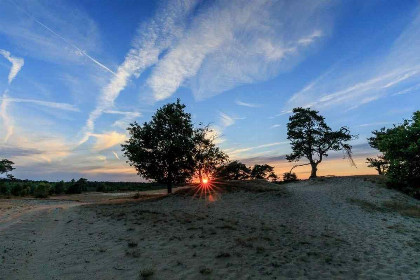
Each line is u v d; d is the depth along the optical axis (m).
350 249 13.22
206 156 33.28
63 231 15.48
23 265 10.38
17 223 17.16
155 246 12.49
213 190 27.73
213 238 13.67
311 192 30.94
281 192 27.56
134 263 10.57
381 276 10.08
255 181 32.16
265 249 12.36
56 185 55.53
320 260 11.45
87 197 44.47
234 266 10.40
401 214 21.94
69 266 10.30
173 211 20.88
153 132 31.33
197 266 10.30
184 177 32.94
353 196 28.00
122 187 71.44
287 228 16.75
